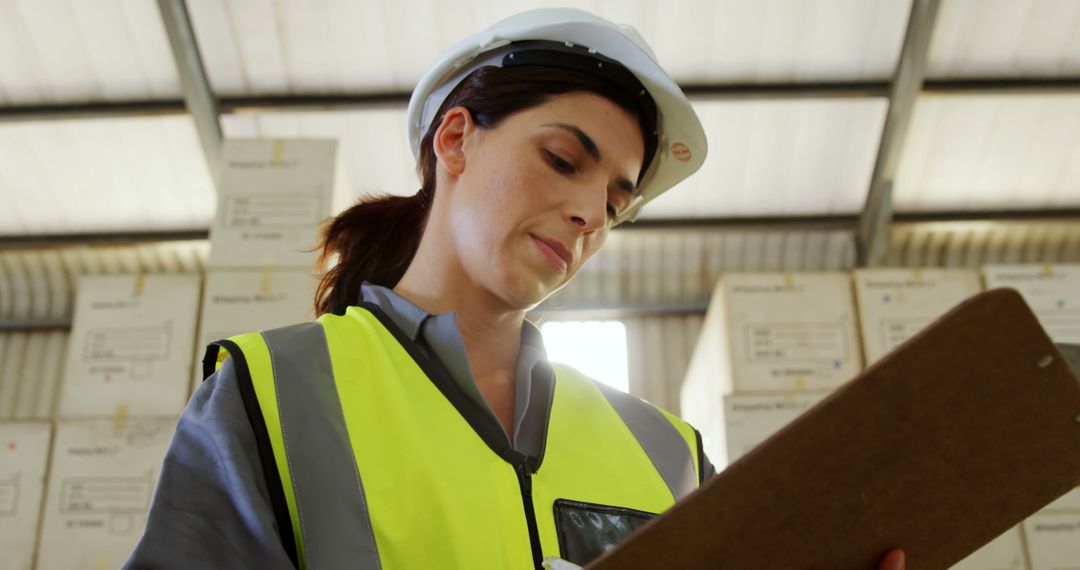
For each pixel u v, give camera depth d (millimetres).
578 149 1028
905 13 5672
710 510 693
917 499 745
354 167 6168
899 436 707
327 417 896
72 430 4133
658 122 1176
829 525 735
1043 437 733
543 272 1015
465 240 1037
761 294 4340
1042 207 6605
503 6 5582
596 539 973
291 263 3863
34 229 6766
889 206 6359
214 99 5898
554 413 1077
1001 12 5707
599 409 1155
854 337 4289
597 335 7086
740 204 6645
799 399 4141
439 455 917
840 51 5848
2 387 7059
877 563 775
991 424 717
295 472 851
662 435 1211
